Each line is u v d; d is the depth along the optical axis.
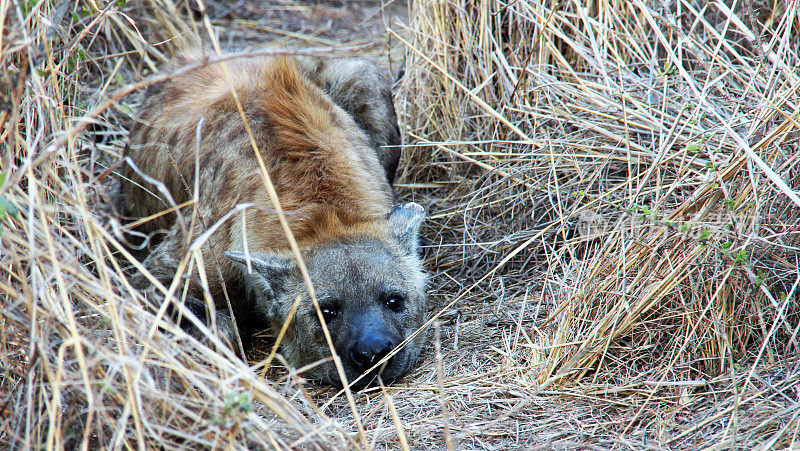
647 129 8.66
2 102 5.71
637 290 6.98
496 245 9.33
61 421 5.44
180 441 5.43
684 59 9.43
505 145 10.20
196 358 6.04
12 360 5.70
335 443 5.81
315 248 7.39
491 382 7.00
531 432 6.30
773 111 6.91
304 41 14.53
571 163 9.32
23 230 5.80
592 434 6.21
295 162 7.86
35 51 5.80
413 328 7.60
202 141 8.41
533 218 9.34
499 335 7.86
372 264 7.25
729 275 6.68
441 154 11.12
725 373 6.66
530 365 7.04
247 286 8.10
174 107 9.01
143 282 7.89
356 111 9.89
